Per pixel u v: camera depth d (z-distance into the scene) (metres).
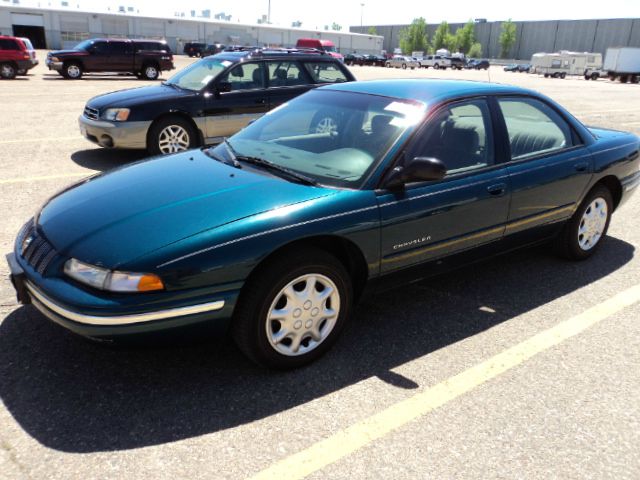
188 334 2.65
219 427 2.55
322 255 2.92
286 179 3.13
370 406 2.76
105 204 2.93
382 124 3.42
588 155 4.35
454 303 3.92
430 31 117.19
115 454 2.36
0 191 6.09
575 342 3.45
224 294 2.64
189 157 3.67
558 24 94.12
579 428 2.66
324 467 2.35
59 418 2.56
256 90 8.14
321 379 2.96
